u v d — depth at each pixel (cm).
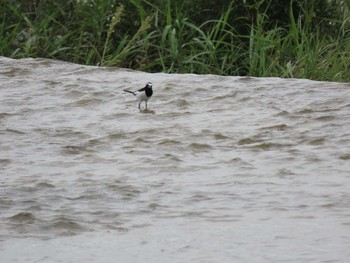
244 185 2423
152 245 1898
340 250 1831
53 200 2283
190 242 1917
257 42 4903
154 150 2847
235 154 2797
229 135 3047
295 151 2811
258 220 2086
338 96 3566
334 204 2217
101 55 5150
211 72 4975
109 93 3703
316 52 4875
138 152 2820
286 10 5450
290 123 3194
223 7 5288
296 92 3650
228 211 2172
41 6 5350
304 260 1773
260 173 2555
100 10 5162
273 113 3344
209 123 3228
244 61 4981
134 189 2384
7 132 3094
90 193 2345
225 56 4856
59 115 3384
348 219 2078
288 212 2153
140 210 2192
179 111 3416
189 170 2603
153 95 3659
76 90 3753
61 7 5306
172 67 4944
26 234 1986
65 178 2516
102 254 1839
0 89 3806
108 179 2494
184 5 5347
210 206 2222
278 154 2783
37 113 3412
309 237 1931
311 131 3064
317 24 5378
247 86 3756
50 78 3988
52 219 2102
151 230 2016
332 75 4775
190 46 4997
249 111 3394
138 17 5291
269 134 3050
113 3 5309
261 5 5453
